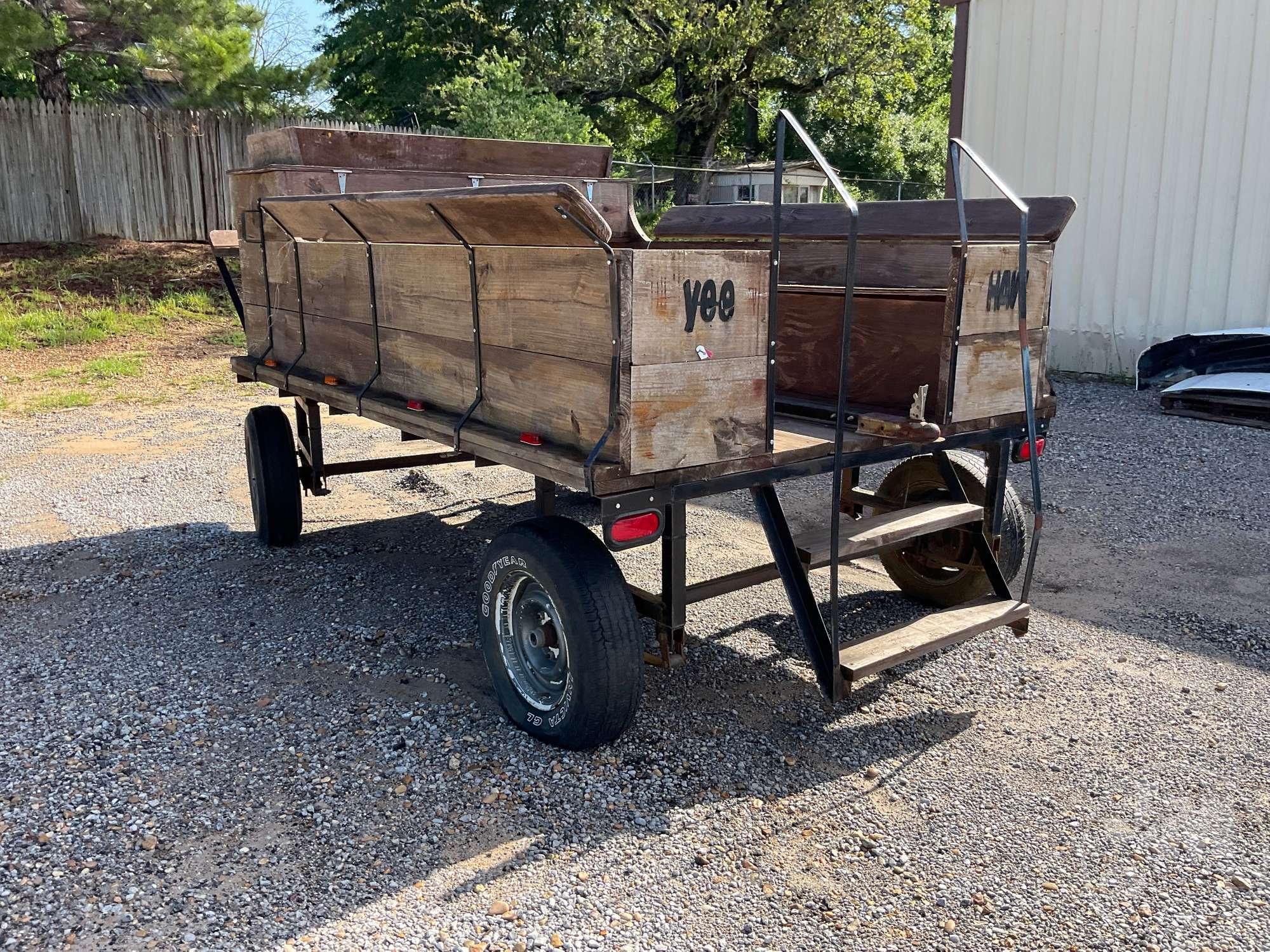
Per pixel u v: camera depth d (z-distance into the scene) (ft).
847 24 96.37
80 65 70.54
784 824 10.40
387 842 10.05
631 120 110.83
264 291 18.65
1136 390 34.19
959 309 11.84
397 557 19.03
